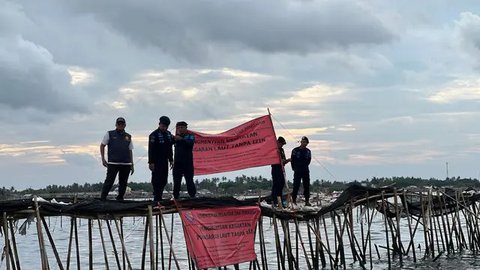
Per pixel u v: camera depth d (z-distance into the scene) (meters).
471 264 33.09
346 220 31.73
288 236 26.94
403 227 61.06
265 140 24.64
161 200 21.70
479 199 39.62
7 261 19.89
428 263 33.53
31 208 20.12
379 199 31.80
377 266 32.75
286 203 30.42
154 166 22.47
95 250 44.97
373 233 55.38
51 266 35.25
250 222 22.62
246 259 22.23
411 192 33.62
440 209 37.12
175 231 63.50
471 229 38.94
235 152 24.33
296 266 29.11
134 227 68.44
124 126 22.31
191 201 21.75
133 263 36.53
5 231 19.92
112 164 22.05
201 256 21.42
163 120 22.50
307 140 30.02
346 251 42.00
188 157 23.11
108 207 20.72
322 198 33.06
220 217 22.06
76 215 20.77
